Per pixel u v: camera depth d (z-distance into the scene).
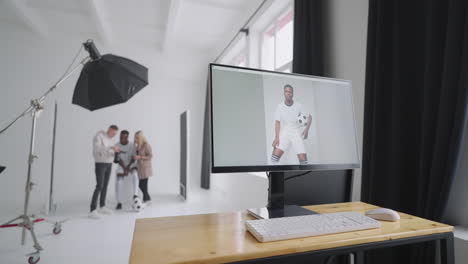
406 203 1.32
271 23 3.68
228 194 4.36
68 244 2.25
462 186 1.20
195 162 5.72
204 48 5.42
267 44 3.88
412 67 1.34
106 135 3.36
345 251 0.64
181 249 0.58
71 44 4.73
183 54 5.45
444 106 1.11
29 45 4.55
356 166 1.02
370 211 0.85
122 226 2.77
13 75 4.47
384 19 1.47
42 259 1.94
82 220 2.99
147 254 0.55
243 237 0.66
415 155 1.32
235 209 3.58
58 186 4.63
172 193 4.77
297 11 2.32
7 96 4.43
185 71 5.48
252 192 3.33
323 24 2.12
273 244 0.61
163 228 0.73
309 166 0.94
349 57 1.84
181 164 4.54
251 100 0.88
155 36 4.82
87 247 2.19
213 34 4.78
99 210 3.31
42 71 4.59
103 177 3.29
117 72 2.67
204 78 5.62
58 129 4.66
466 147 1.19
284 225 0.69
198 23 4.37
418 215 1.21
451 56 1.10
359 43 1.77
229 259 0.54
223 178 4.68
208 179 5.09
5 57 4.45
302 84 0.98
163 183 5.30
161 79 5.40
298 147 0.93
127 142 3.59
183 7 3.89
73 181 4.70
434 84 1.19
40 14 4.11
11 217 3.15
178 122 5.46
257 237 0.64
